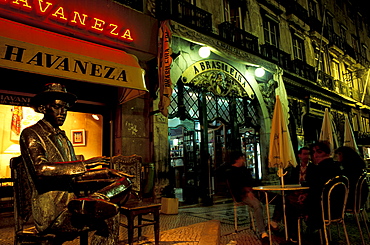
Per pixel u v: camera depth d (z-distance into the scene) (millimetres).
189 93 8648
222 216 6398
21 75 5469
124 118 6883
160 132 7406
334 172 3984
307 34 15664
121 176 2219
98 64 5297
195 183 8398
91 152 6855
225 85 9578
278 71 11289
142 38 6617
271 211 7133
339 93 17438
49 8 5109
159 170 7211
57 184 1839
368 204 7098
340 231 5180
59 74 4645
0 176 5852
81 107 6391
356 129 19719
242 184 4852
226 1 11023
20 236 1887
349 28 21609
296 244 4273
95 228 1875
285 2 14008
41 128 1949
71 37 5371
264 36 12523
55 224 1751
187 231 4246
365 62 22625
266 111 11039
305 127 14914
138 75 5793
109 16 6027
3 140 6047
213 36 8633
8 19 4820
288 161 4387
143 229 4621
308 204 4035
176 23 7457
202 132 8727
